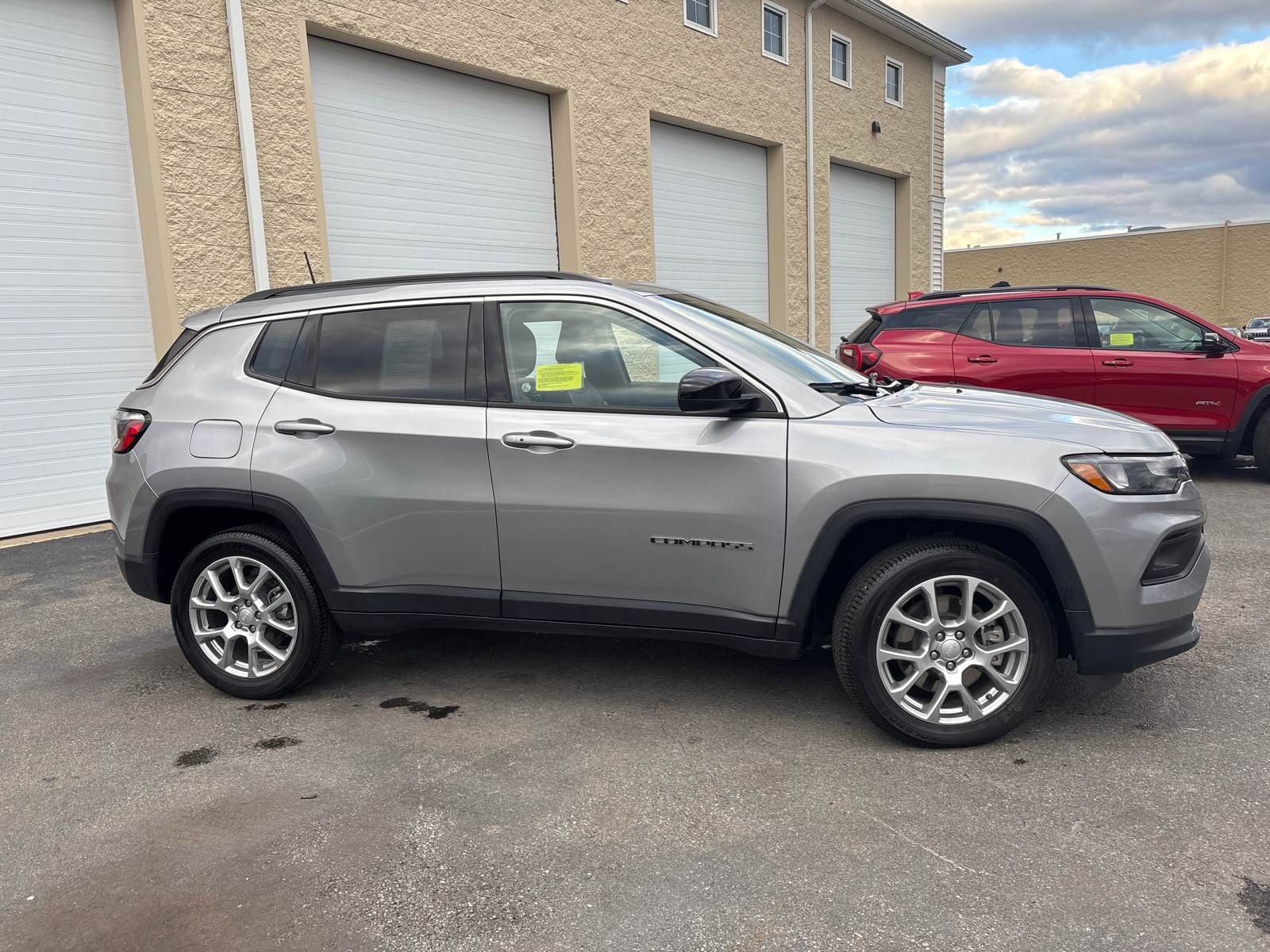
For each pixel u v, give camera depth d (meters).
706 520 3.07
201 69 7.38
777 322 15.13
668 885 2.31
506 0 9.79
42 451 7.00
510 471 3.23
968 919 2.13
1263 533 5.92
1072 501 2.81
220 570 3.63
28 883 2.40
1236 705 3.32
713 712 3.41
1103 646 2.87
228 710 3.55
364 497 3.35
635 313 3.26
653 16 11.84
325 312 3.57
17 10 6.62
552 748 3.13
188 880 2.39
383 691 3.71
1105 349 7.55
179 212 7.34
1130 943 2.03
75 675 3.98
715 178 13.68
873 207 17.80
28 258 6.80
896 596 2.94
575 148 10.80
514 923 2.17
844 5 15.38
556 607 3.29
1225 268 35.31
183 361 3.70
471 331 3.39
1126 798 2.68
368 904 2.27
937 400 3.38
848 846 2.47
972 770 2.88
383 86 9.00
